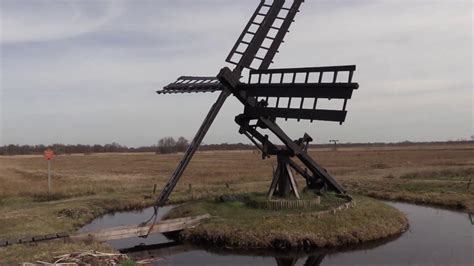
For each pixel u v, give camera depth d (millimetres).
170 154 161500
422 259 18281
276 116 21812
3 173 62000
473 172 45562
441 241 21219
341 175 48594
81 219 25266
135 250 20188
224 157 118688
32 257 15297
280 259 18672
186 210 24609
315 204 23797
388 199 34500
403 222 24141
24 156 163875
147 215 28000
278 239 19875
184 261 18375
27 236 18906
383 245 20656
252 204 24250
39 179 49625
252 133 24250
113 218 27125
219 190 35188
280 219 21438
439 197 32656
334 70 19359
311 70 20141
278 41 24297
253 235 20172
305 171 26969
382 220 22906
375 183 40125
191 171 58969
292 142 24312
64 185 40125
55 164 92438
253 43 23375
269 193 24703
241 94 22688
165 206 30719
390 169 55000
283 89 21250
